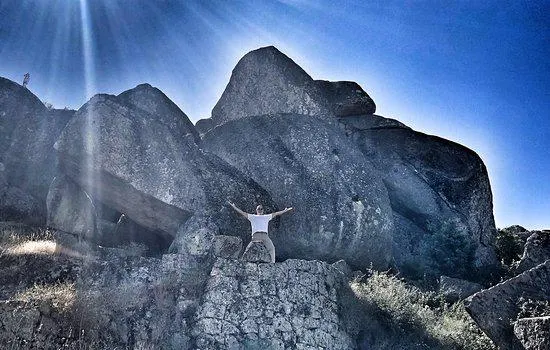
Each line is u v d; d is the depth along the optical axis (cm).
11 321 758
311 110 1533
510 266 1534
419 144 1684
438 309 1134
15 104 1698
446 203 1602
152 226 1234
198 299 900
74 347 775
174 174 1168
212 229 1111
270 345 869
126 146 1145
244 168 1377
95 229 1232
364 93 1727
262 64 1633
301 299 941
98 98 1178
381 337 978
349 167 1384
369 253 1308
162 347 824
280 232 1265
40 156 1642
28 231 1264
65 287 912
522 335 869
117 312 847
